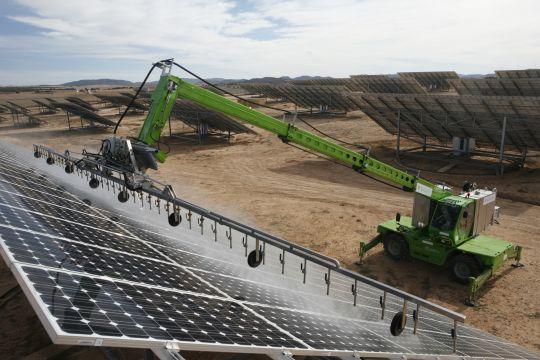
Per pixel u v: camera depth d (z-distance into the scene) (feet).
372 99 135.33
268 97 386.32
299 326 26.76
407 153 142.92
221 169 133.69
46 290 17.38
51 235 27.63
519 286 57.67
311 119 233.14
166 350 16.06
